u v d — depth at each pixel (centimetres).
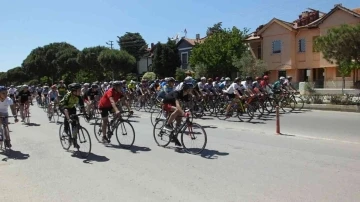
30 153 870
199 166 692
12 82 9181
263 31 3578
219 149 848
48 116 1623
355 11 3088
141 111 1939
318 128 1185
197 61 3859
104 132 947
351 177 598
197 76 3722
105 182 605
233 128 1209
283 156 759
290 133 1084
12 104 920
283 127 1220
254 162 712
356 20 2878
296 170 646
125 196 530
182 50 5191
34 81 7731
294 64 3394
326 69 3186
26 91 1549
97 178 630
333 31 1845
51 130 1287
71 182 611
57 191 564
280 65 3472
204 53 3769
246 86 1468
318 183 567
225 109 1496
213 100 1623
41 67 7019
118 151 861
